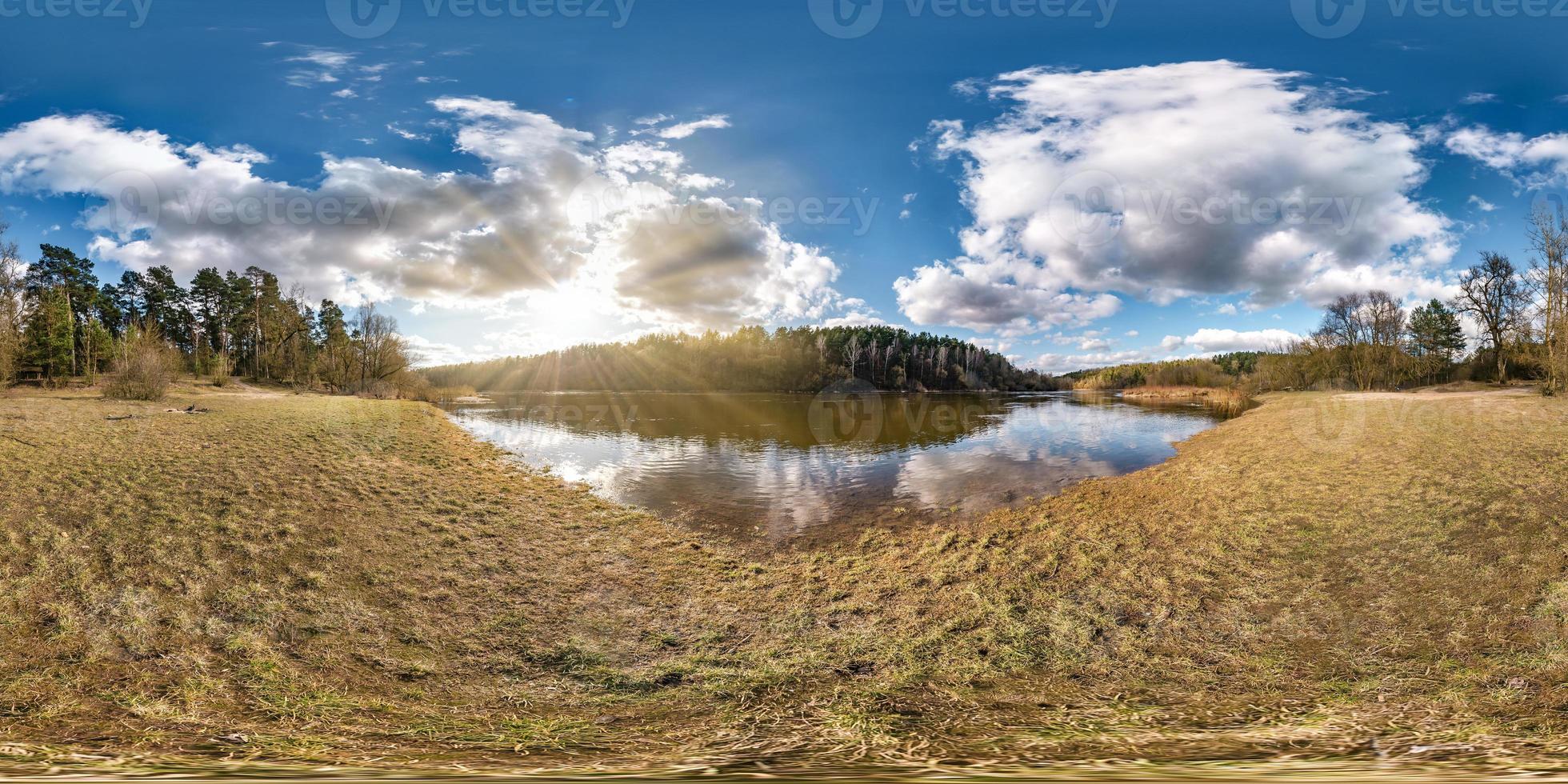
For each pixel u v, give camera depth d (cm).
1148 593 948
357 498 1409
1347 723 523
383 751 474
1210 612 870
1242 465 1838
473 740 520
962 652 781
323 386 6456
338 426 2523
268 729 529
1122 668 722
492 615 909
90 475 1396
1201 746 461
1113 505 1513
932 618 900
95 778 372
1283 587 937
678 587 1055
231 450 1800
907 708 616
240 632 776
